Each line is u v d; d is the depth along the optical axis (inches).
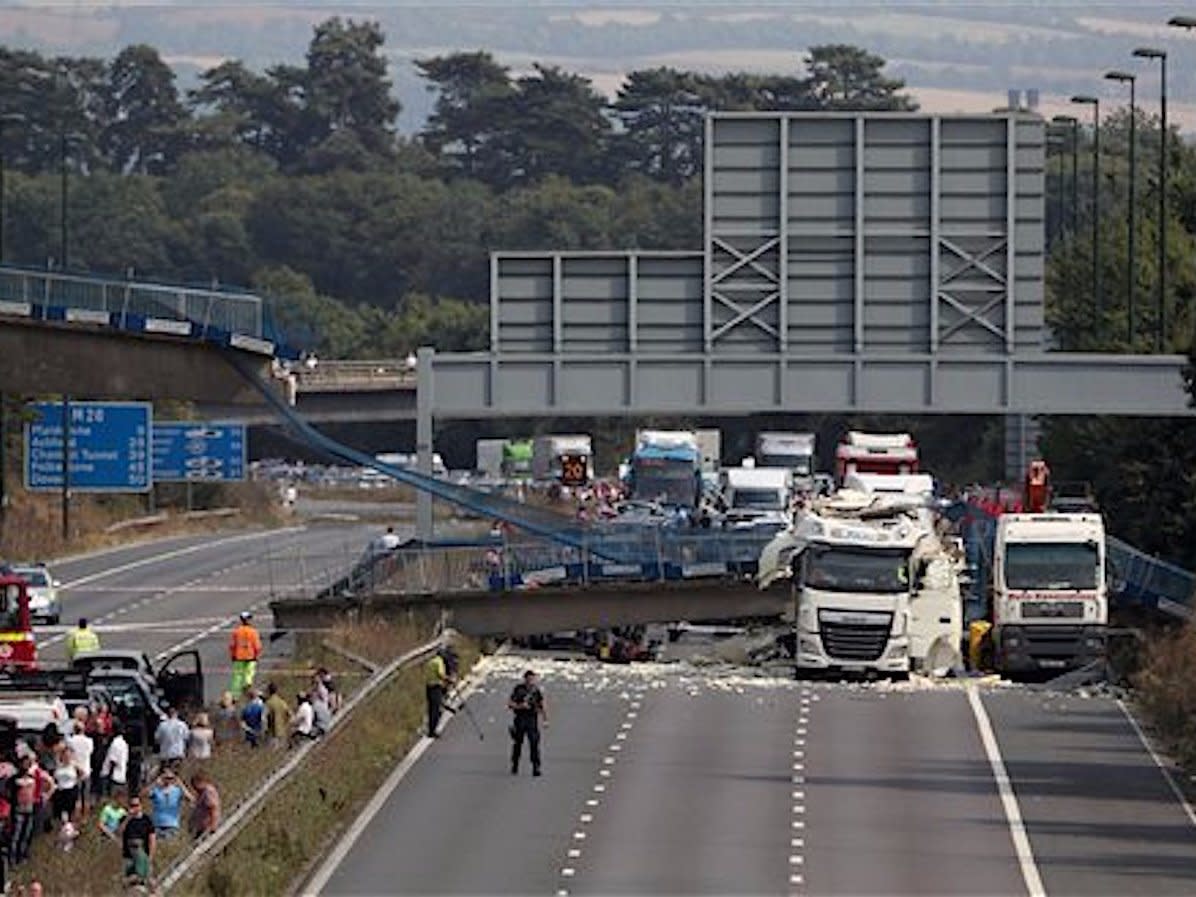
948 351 6437.0
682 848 3757.4
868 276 6441.9
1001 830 3927.2
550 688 5556.1
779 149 6412.4
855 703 5364.2
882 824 3959.2
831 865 3634.4
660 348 6481.3
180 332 5098.4
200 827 3577.8
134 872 3240.7
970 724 5054.1
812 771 4453.7
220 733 4645.7
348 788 4124.0
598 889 3457.2
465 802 4148.6
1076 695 5570.9
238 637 5251.0
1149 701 5241.1
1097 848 3784.5
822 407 6446.9
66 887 3297.2
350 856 3693.4
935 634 5940.0
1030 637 5920.3
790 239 6441.9
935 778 4394.7
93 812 3809.1
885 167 6412.4
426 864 3629.4
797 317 6446.9
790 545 6146.7
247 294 5226.4
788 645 6412.4
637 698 5408.5
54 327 4997.5
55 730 3710.6
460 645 6112.2
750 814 4037.9
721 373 6471.5
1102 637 5925.2
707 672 5984.3
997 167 6417.3
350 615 6441.9
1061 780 4382.4
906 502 6279.5
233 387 5260.8
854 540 5846.5
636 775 4409.5
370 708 4822.8
